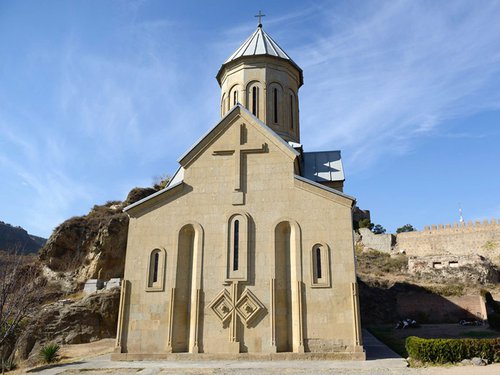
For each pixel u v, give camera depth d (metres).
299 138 27.64
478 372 12.62
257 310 17.41
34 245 91.75
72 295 36.59
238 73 26.73
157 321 17.94
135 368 15.41
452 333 26.09
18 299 27.83
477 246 57.34
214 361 16.58
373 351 18.94
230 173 19.72
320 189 18.66
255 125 20.27
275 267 17.95
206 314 17.78
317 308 17.08
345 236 17.78
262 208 18.92
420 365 14.36
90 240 42.12
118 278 37.66
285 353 16.61
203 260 18.55
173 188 19.73
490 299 33.88
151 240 19.12
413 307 36.16
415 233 62.75
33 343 28.62
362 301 38.25
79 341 29.30
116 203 51.16
